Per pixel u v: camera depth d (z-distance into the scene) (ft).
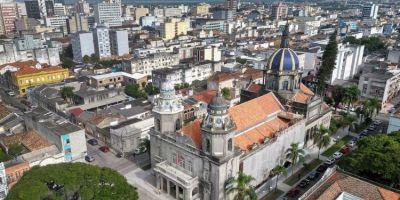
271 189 278.46
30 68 588.50
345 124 379.55
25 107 493.77
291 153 287.28
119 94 518.78
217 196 242.58
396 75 508.53
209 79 531.91
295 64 330.13
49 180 204.44
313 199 197.98
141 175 306.76
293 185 285.23
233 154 242.99
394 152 240.53
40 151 312.91
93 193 204.23
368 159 240.32
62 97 497.05
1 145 333.62
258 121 289.94
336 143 357.41
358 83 520.42
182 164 265.95
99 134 385.50
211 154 237.66
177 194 261.44
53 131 326.03
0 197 251.39
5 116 407.44
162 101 275.39
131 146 350.84
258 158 274.57
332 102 459.73
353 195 202.28
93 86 587.68
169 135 271.49
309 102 327.88
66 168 216.54
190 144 254.88
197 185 253.65
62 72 610.24
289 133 305.12
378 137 274.36
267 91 345.31
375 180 243.81
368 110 407.44
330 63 463.01
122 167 323.16
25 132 348.59
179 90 514.68
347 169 250.16
